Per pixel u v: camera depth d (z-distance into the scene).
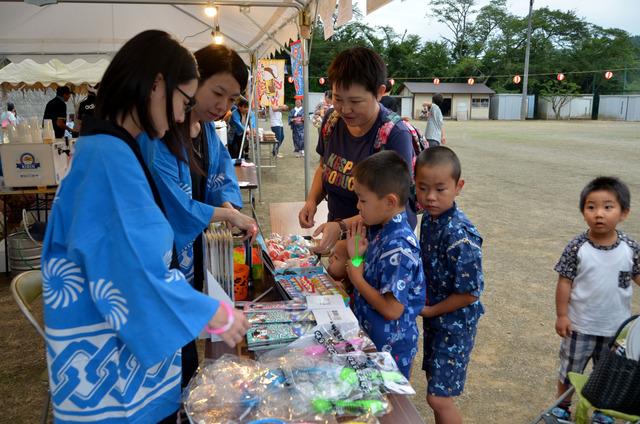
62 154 4.54
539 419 2.20
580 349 2.24
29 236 4.24
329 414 1.08
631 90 44.56
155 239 1.01
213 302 1.06
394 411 1.11
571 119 40.09
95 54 8.51
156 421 1.17
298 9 3.99
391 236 1.55
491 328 3.36
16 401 2.56
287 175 9.50
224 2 4.17
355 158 2.04
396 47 46.84
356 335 1.45
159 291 0.99
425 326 1.95
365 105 1.85
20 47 7.73
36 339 3.19
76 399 1.07
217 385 1.17
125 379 1.10
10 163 4.11
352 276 1.61
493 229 5.77
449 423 1.89
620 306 2.18
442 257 1.82
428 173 1.72
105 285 0.99
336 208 2.20
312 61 41.62
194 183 2.00
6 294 3.89
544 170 10.18
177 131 1.52
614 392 1.78
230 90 1.70
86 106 7.70
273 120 11.12
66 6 5.63
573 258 2.24
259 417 1.08
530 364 2.94
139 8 5.79
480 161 11.57
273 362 1.29
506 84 46.84
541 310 3.64
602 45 46.12
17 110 12.70
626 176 9.34
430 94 41.28
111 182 0.99
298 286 1.82
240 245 1.85
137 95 1.06
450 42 53.72
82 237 0.97
